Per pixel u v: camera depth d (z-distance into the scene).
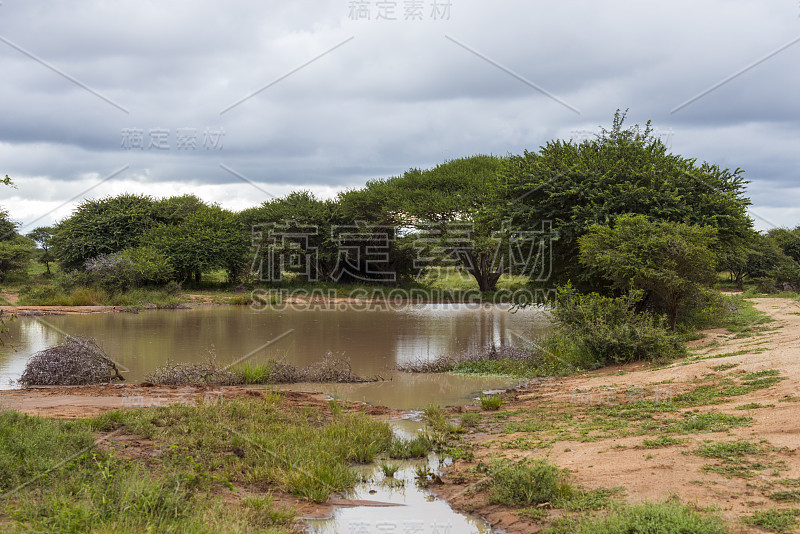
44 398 12.75
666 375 13.41
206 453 8.86
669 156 24.92
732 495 6.58
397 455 9.62
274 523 6.69
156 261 47.62
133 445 8.98
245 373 15.80
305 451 9.08
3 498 6.54
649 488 7.03
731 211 22.94
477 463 8.95
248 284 53.00
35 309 34.34
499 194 26.30
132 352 20.19
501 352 19.28
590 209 22.95
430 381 16.31
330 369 16.53
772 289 49.94
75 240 52.22
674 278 18.38
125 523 5.90
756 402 10.02
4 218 53.03
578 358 16.92
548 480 7.39
